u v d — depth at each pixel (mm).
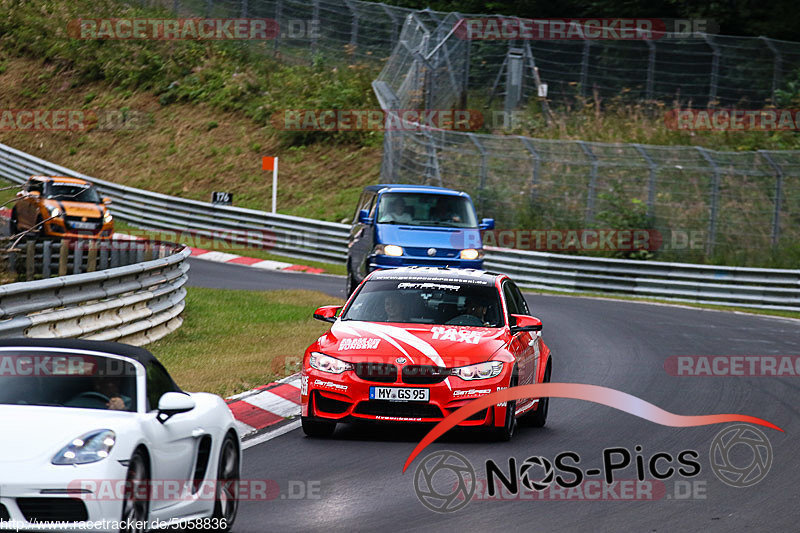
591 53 134750
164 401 19297
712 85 126750
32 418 18141
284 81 141500
